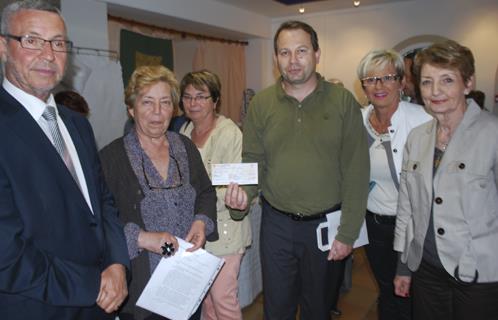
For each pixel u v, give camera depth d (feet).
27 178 3.18
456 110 4.29
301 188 5.16
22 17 3.28
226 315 6.05
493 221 4.20
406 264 5.28
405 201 5.08
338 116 5.00
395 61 5.72
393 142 5.73
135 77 4.62
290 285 5.66
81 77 12.28
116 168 4.53
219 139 6.03
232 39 22.11
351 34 19.98
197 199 5.13
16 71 3.33
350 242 5.13
